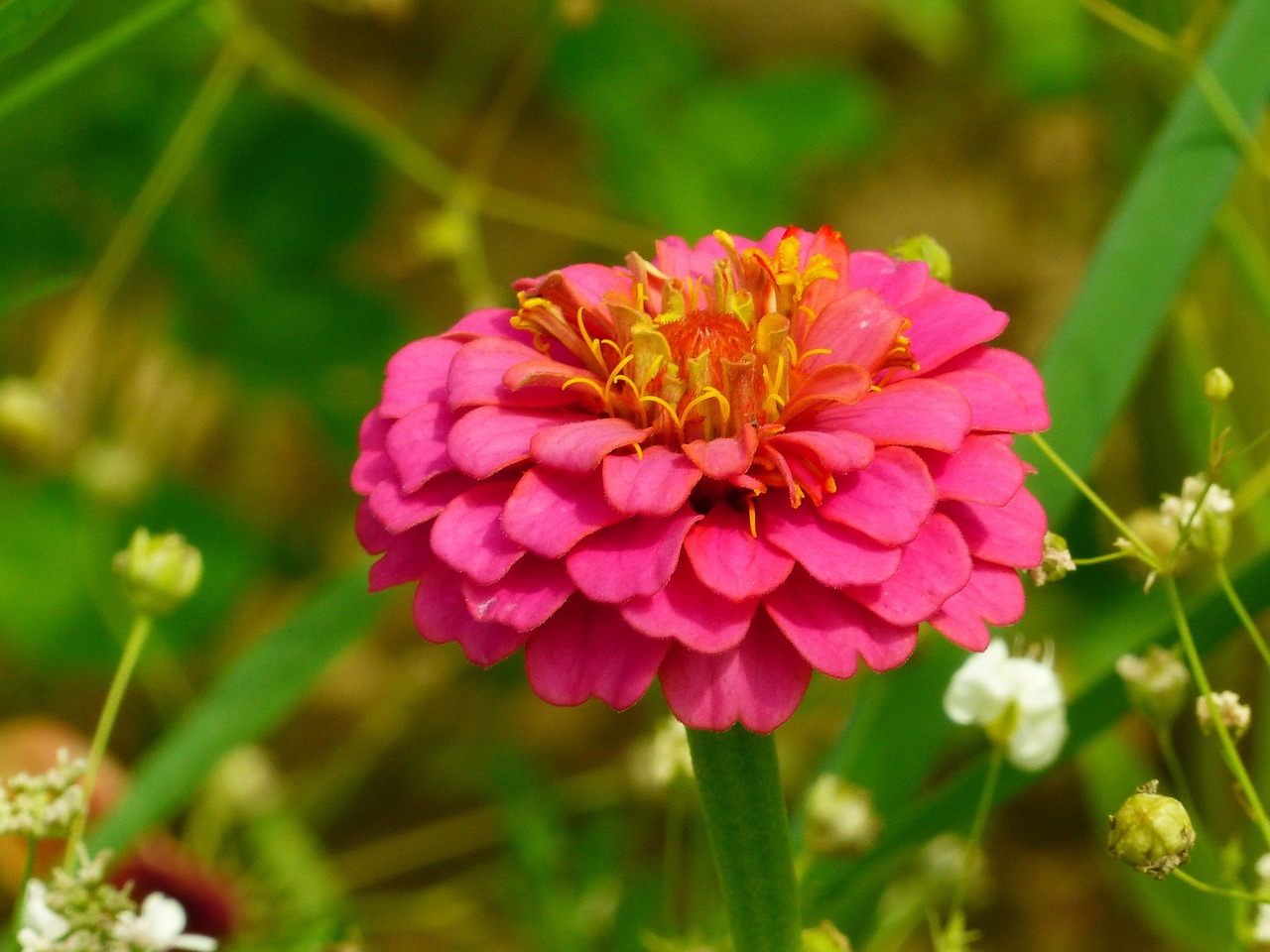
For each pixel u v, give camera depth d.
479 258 0.65
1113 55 0.63
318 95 0.68
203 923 0.56
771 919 0.46
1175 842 0.45
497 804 0.67
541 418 0.44
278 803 0.60
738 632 0.43
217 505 0.67
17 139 0.62
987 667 0.48
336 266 0.71
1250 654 0.58
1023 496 0.45
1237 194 0.58
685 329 0.45
